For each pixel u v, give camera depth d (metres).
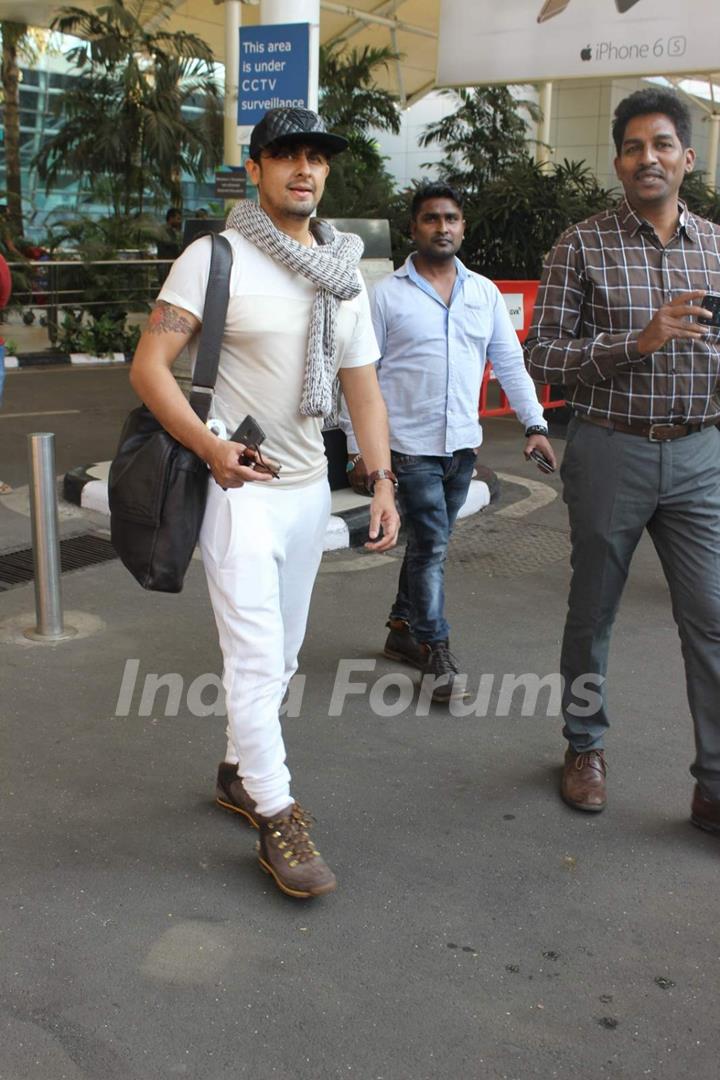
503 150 19.48
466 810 3.42
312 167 2.71
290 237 2.78
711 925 2.86
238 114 6.97
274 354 2.76
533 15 9.42
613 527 3.18
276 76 6.77
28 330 15.70
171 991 2.56
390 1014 2.50
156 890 2.96
